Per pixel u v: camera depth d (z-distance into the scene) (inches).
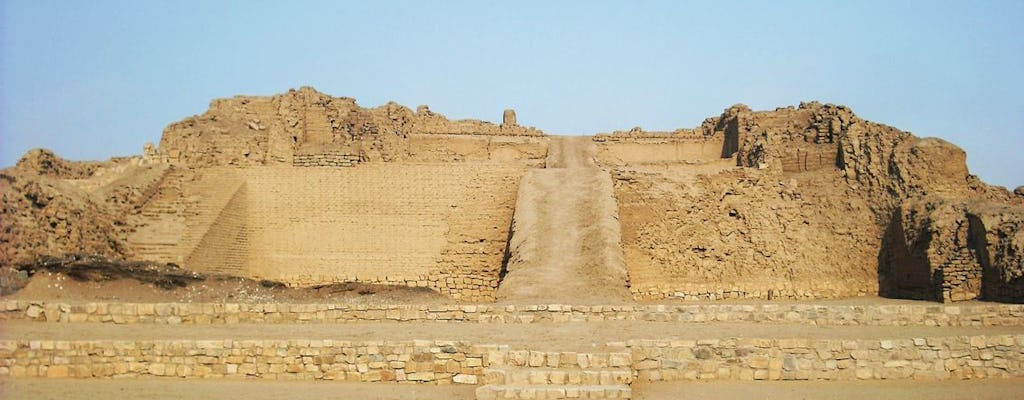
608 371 1222.3
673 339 1317.7
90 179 2215.8
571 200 2208.4
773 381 1293.1
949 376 1315.2
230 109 2608.3
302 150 2464.3
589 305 1555.1
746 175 2410.2
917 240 2150.6
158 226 2114.9
